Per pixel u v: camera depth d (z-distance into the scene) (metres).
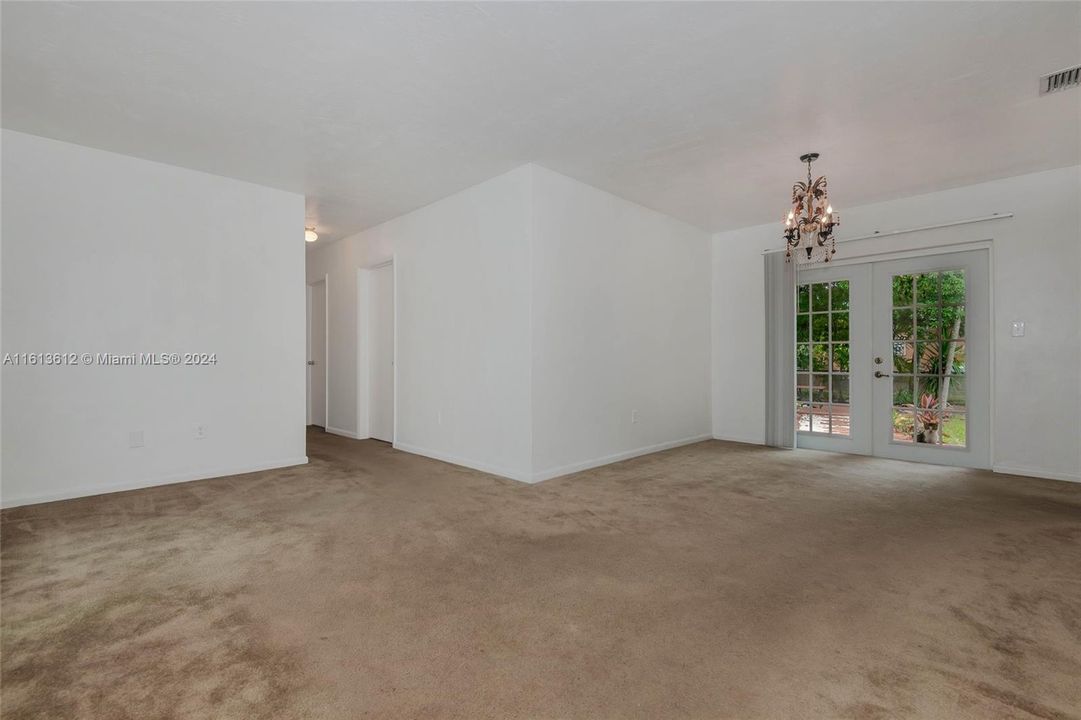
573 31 2.39
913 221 4.84
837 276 5.43
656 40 2.46
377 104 3.08
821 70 2.73
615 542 2.76
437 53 2.56
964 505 3.45
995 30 2.38
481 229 4.48
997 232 4.41
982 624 1.92
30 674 1.60
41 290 3.50
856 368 5.30
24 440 3.43
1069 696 1.51
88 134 3.48
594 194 4.64
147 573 2.35
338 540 2.78
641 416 5.19
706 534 2.89
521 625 1.92
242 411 4.40
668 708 1.47
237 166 4.09
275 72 2.73
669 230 5.60
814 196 3.87
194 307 4.15
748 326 6.04
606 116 3.25
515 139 3.59
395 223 5.55
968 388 4.64
